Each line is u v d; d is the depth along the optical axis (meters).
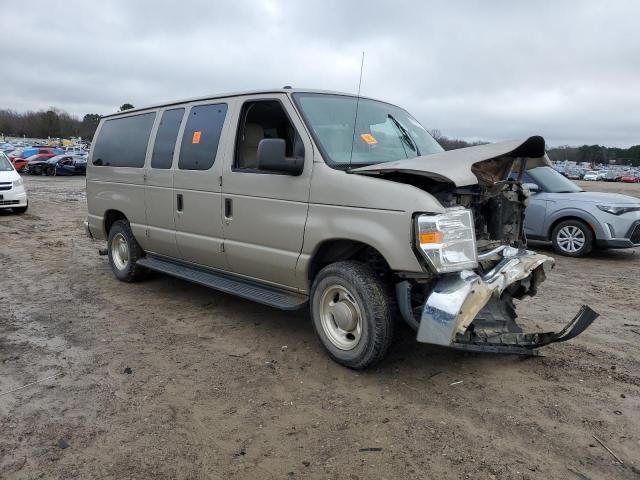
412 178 3.80
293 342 4.62
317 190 4.01
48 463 2.85
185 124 5.43
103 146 6.88
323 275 4.03
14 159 34.19
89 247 9.46
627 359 4.29
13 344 4.56
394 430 3.19
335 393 3.66
